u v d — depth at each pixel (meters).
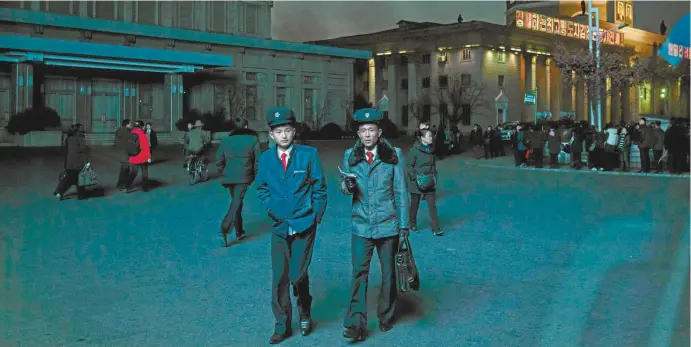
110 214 12.64
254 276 7.23
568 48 86.38
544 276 7.20
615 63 44.31
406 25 85.25
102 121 47.00
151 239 9.67
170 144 40.09
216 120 46.62
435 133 35.62
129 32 46.44
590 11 39.97
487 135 35.53
